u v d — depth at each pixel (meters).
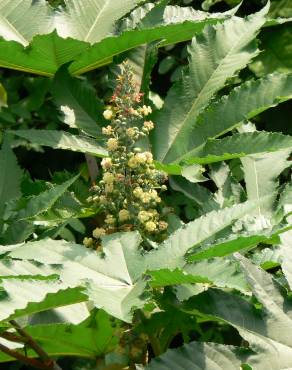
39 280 1.41
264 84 1.68
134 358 1.56
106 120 1.78
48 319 1.60
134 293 1.38
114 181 1.58
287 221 1.54
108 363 1.65
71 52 1.77
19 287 1.39
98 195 1.63
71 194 1.67
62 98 1.79
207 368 1.37
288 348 1.39
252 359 1.38
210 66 1.74
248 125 1.79
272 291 1.41
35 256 1.44
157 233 1.60
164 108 1.74
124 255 1.46
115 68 1.79
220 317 1.42
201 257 1.45
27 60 1.79
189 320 1.51
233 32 1.76
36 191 1.75
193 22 1.75
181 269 1.37
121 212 1.57
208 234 1.49
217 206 1.74
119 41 1.76
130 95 1.61
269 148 1.62
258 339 1.39
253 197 1.73
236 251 1.46
